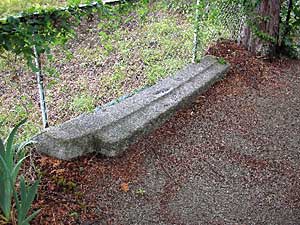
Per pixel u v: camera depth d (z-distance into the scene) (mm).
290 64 4805
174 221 2580
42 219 2451
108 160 3018
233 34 5012
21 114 3266
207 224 2572
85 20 3432
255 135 3512
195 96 3887
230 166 3117
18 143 2805
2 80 3498
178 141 3340
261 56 4766
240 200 2787
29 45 2488
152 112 3436
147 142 3260
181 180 2936
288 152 3324
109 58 4273
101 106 3486
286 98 4117
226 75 4363
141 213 2617
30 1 4410
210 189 2873
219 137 3449
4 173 2201
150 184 2865
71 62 4070
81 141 2955
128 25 4562
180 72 4133
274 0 4637
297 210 2723
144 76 4090
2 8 4188
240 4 4793
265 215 2666
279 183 2967
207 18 4555
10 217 2338
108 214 2580
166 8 4785
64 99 3598
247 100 4016
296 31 4992
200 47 4484
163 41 4617
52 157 2924
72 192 2693
